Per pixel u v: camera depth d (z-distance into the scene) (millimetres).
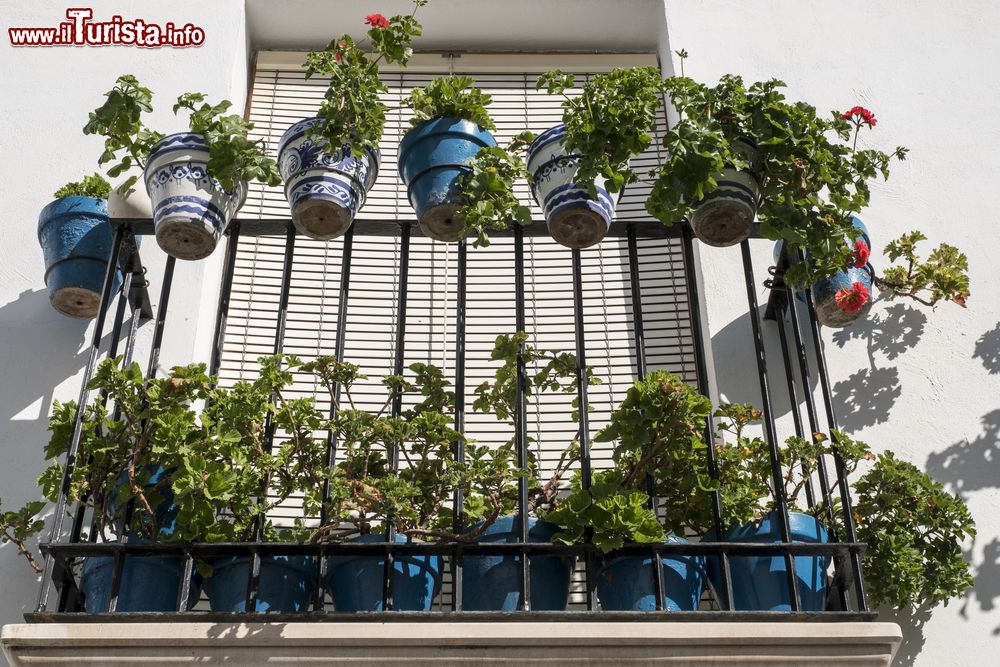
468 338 4867
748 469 3881
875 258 4762
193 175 3811
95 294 4285
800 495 4172
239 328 4781
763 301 4621
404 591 3502
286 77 5488
